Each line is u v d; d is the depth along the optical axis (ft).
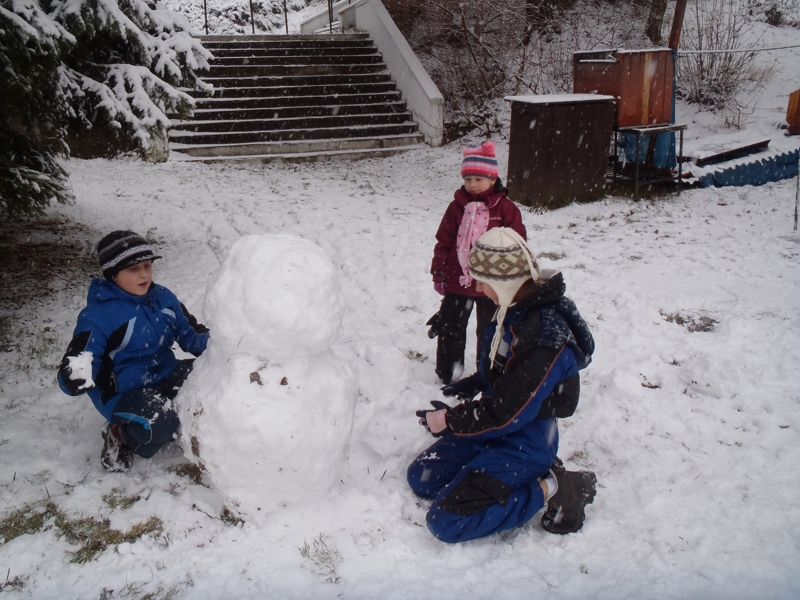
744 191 28.22
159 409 9.46
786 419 11.48
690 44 44.01
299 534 8.86
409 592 7.92
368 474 10.08
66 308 17.28
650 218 25.26
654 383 13.08
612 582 8.09
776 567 8.20
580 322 8.48
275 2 73.61
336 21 61.77
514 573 8.25
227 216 27.17
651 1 47.75
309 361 8.61
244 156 41.06
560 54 45.11
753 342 14.32
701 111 40.40
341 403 8.79
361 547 8.68
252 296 7.89
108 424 10.03
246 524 8.96
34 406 12.10
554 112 26.14
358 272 20.38
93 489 9.70
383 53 51.08
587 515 9.32
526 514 8.61
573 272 19.44
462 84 47.01
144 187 32.37
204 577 8.16
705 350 14.03
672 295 17.01
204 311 8.45
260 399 8.14
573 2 52.70
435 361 14.46
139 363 10.12
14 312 16.96
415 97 45.78
